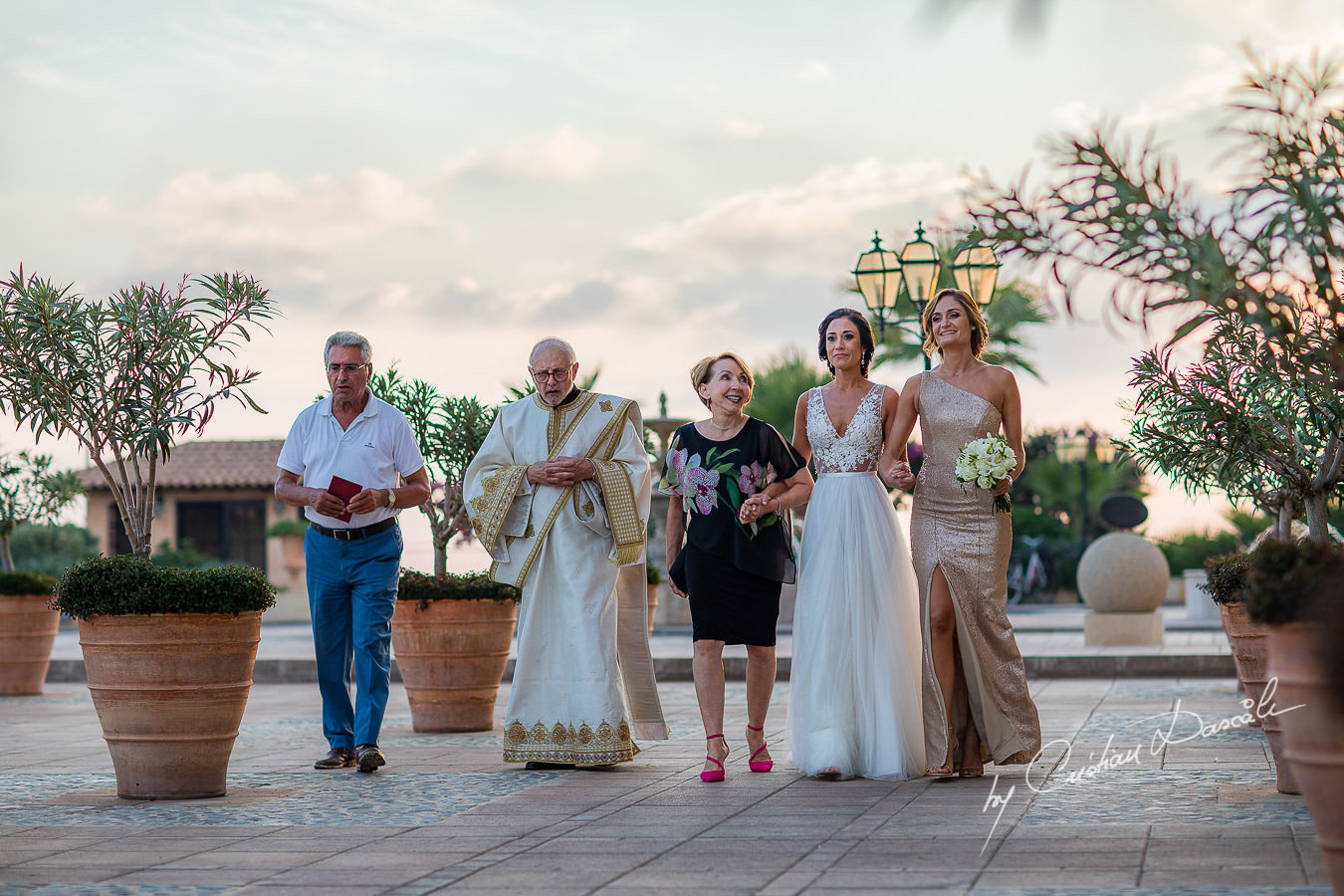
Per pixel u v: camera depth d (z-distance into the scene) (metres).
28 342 6.12
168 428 6.16
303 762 7.17
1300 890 3.75
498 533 6.86
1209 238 3.46
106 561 5.82
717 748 6.27
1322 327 3.81
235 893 4.08
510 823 5.19
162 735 5.84
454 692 8.52
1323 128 3.59
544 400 7.04
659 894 3.96
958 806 5.36
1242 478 7.58
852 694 6.24
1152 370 6.50
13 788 6.30
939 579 6.22
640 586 7.11
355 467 7.08
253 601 5.92
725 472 6.44
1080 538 34.47
